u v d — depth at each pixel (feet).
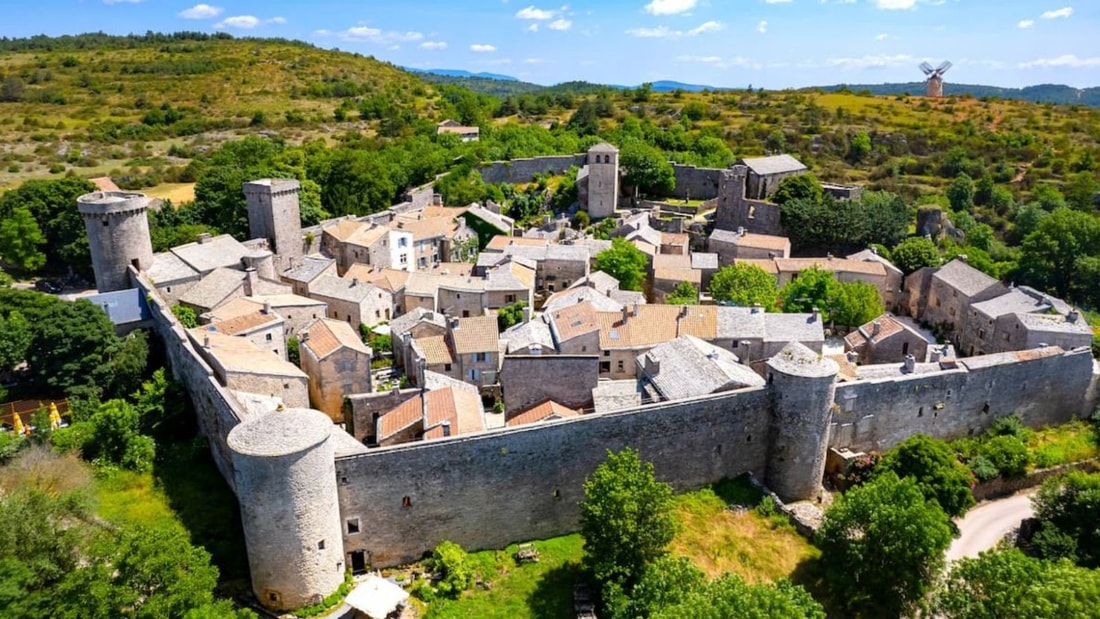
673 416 184.85
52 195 358.02
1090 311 337.11
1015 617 136.36
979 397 225.15
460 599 158.81
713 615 123.24
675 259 360.89
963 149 590.55
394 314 310.86
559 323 260.42
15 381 231.09
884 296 359.87
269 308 252.62
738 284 315.99
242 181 386.11
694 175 512.63
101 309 231.50
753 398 193.88
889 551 158.10
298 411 150.82
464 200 460.14
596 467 179.83
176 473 184.65
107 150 595.06
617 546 155.43
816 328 257.14
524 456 171.32
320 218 412.16
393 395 206.59
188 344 207.10
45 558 128.57
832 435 207.41
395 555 166.50
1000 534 196.54
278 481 141.90
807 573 173.37
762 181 467.11
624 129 610.24
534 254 351.87
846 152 627.46
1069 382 238.48
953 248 392.27
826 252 421.18
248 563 155.02
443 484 165.68
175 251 296.51
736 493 193.98
